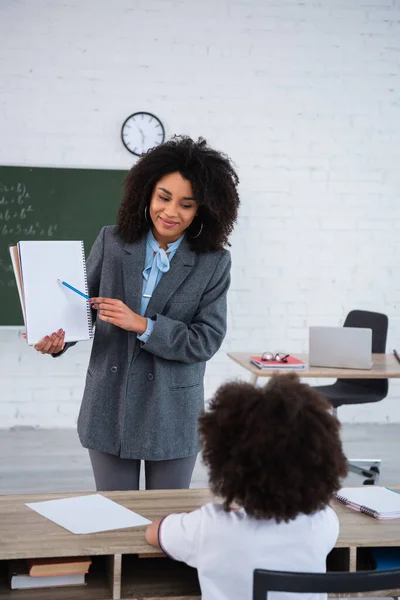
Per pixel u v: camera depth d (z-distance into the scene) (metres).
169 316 1.94
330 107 5.06
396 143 5.14
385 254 5.18
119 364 1.94
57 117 4.80
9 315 4.70
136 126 4.86
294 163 5.05
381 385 4.08
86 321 1.89
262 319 5.08
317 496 1.18
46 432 4.83
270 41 4.98
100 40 4.81
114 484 1.97
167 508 1.66
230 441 1.20
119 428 1.92
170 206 1.83
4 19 4.71
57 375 4.90
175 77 4.90
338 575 1.14
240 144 5.00
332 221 5.11
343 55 5.05
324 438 1.17
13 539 1.44
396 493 1.79
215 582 1.25
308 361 3.74
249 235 5.04
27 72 4.75
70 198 4.73
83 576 1.50
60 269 1.88
